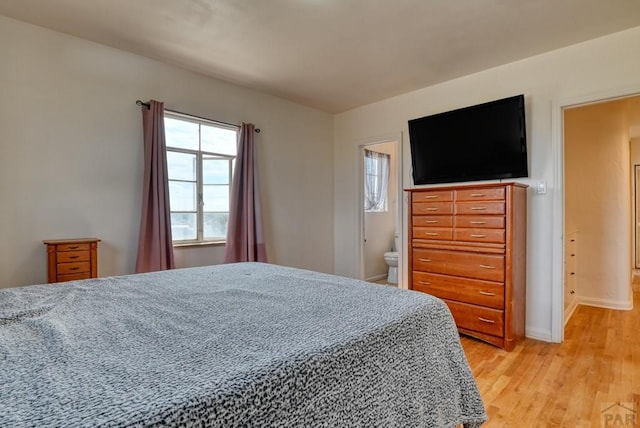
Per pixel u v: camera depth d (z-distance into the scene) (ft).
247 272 6.34
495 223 8.81
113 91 9.16
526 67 9.70
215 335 3.07
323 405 2.62
